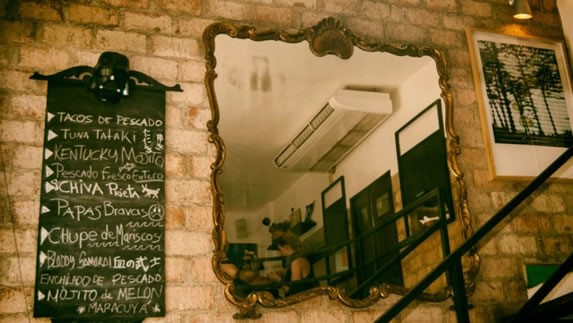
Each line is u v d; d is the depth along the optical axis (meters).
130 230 3.15
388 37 3.99
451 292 3.47
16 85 3.22
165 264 3.14
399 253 3.52
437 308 3.47
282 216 3.40
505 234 3.75
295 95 3.65
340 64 3.78
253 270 3.25
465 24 4.21
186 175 3.33
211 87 3.50
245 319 3.17
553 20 4.44
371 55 3.86
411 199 3.64
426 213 3.62
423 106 3.85
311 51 3.76
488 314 3.54
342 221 3.49
